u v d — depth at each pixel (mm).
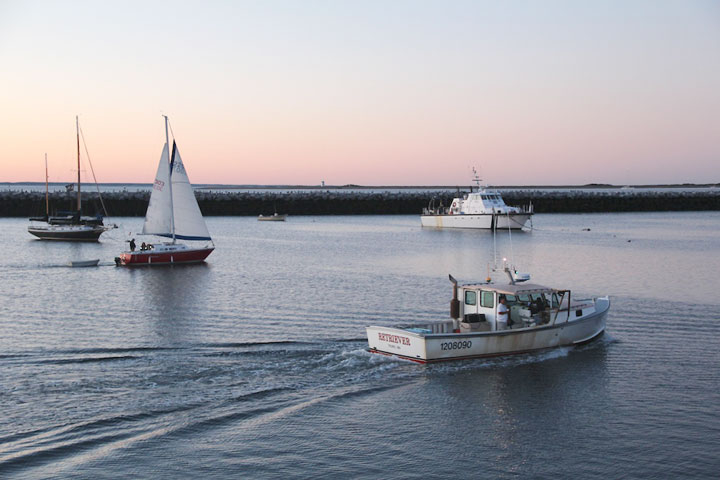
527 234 99938
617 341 27812
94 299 40000
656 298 39906
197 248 61625
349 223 131750
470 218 108438
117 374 22344
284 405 19688
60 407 19156
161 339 28125
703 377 22797
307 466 16078
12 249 75375
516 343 24797
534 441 17578
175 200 61125
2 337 28672
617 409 19766
